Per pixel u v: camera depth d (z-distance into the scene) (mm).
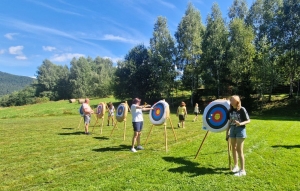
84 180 5281
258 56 30484
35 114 29875
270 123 15492
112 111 16406
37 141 10109
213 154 7320
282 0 32844
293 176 5277
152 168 5996
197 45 35719
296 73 30703
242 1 39562
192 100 37250
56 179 5406
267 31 32281
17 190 4812
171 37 39062
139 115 8008
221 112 6750
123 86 44906
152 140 10031
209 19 38188
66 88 83875
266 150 7562
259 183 4953
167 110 8422
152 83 43969
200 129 13430
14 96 83875
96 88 69062
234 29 32125
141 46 45875
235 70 31000
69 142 9766
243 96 31109
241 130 5402
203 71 35625
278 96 32500
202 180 5152
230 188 4730
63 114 30719
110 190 4738
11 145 9305
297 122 16344
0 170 6086
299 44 28234
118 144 9242
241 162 5430
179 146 8578
